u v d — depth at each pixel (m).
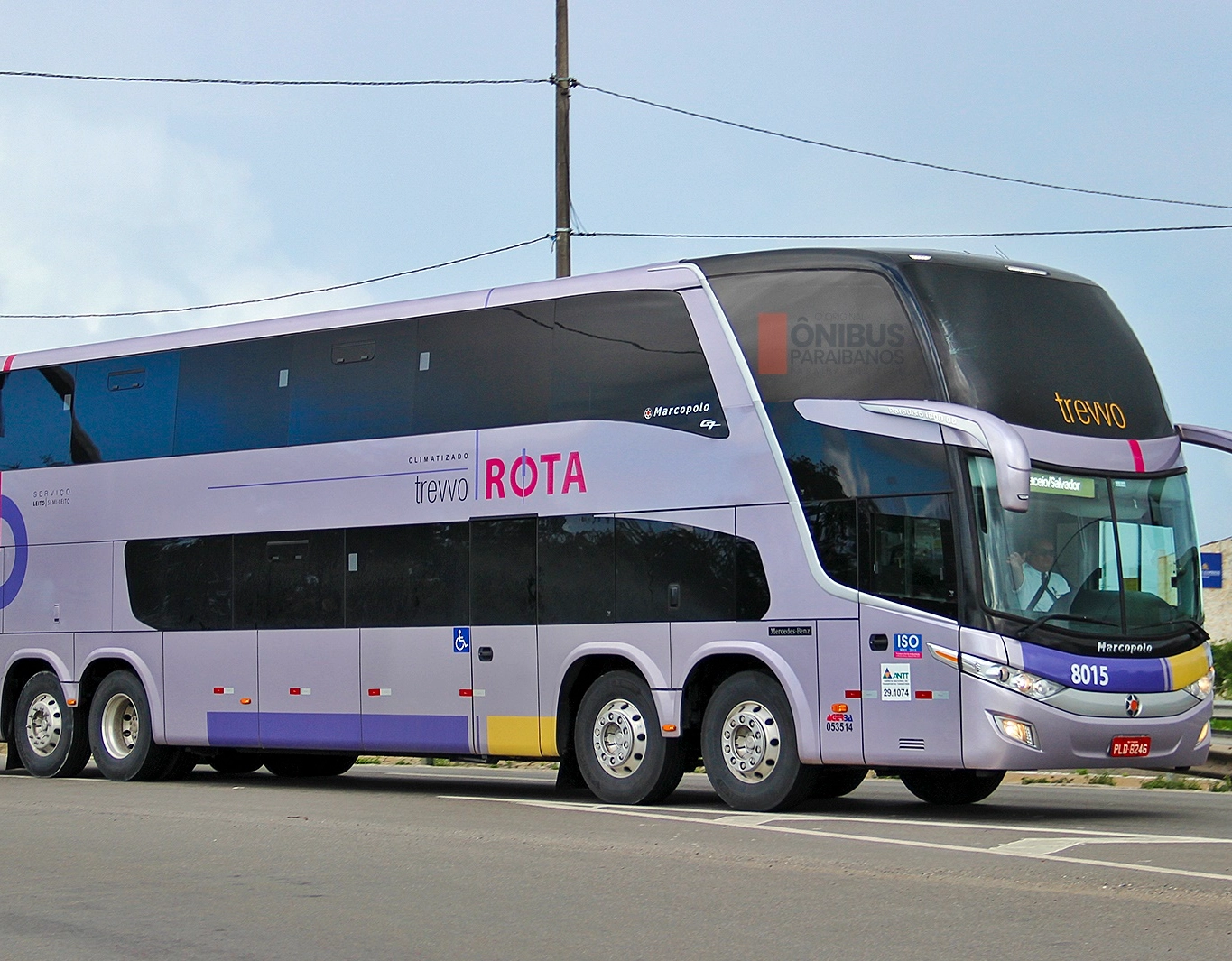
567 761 15.25
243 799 15.61
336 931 8.29
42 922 8.59
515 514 15.44
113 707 18.67
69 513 19.11
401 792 16.73
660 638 14.37
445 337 16.23
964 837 11.59
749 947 7.73
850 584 13.34
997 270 13.88
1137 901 8.77
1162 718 13.12
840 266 13.84
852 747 13.23
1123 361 14.15
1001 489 12.43
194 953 7.78
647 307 14.84
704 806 14.62
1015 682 12.62
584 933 8.16
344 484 16.77
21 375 19.81
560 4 25.28
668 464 14.47
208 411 18.03
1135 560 13.41
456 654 15.73
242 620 17.45
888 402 13.33
